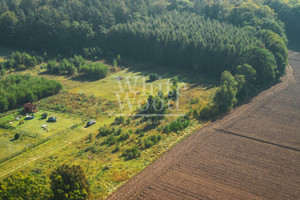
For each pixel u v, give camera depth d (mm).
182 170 54281
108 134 68312
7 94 81625
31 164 56750
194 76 108500
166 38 118438
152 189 49281
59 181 41875
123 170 54500
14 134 68500
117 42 132875
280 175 52844
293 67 116438
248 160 57406
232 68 100250
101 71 108062
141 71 114562
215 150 60969
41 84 91625
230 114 77938
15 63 117125
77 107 84062
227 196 47375
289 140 64750
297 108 80625
